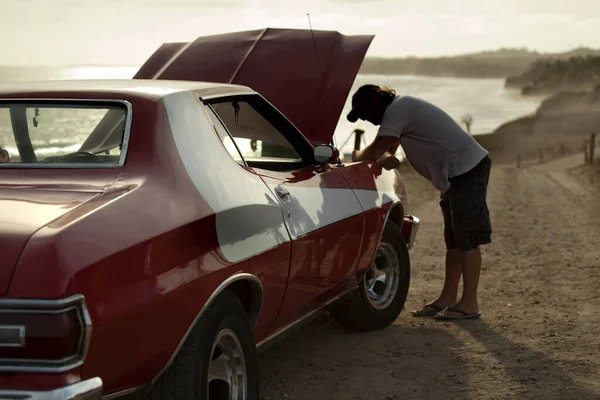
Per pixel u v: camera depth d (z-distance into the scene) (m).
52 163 3.21
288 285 3.82
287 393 4.34
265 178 3.81
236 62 6.18
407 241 6.25
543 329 5.77
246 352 3.36
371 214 5.00
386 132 5.74
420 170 6.00
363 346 5.29
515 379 4.59
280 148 4.33
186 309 2.83
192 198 3.05
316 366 4.84
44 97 3.49
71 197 2.80
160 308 2.67
